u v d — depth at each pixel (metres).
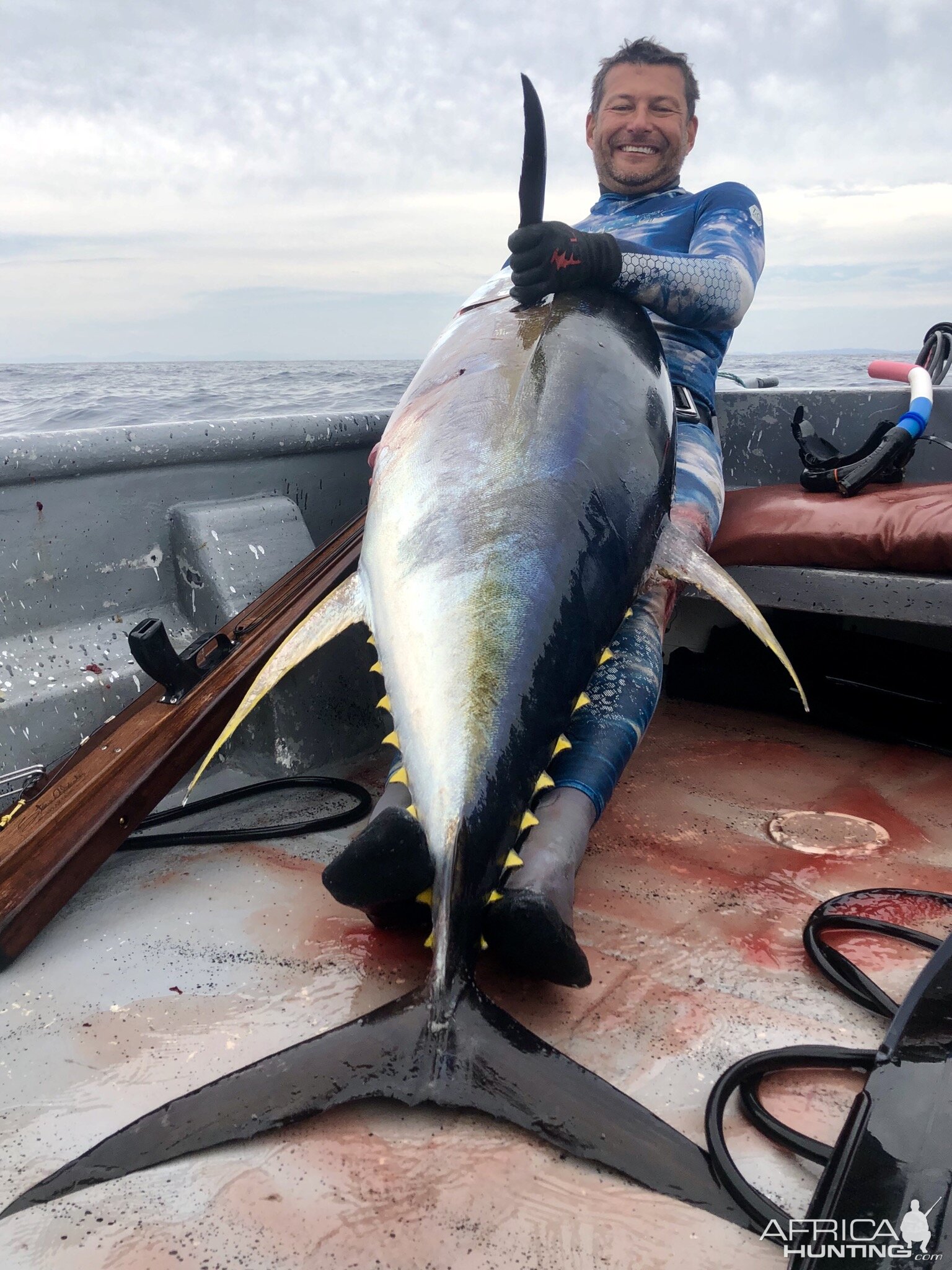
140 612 2.36
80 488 2.23
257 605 2.24
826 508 2.32
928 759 2.36
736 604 1.82
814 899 1.71
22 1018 1.39
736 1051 1.31
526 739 1.41
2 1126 1.18
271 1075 1.12
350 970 1.49
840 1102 1.23
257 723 2.31
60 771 1.82
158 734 1.84
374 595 1.67
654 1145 1.05
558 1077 1.10
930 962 1.24
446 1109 1.14
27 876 1.58
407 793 1.47
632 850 1.89
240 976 1.48
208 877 1.79
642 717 1.66
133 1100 1.22
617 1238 1.01
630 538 1.72
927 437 2.84
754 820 2.02
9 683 2.08
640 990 1.44
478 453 1.69
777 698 2.65
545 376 1.81
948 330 3.10
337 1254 0.99
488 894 1.29
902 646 2.61
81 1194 1.07
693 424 2.43
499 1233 1.02
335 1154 1.13
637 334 2.11
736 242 2.43
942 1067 1.05
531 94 1.96
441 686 1.42
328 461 2.77
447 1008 1.15
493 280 2.35
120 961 1.52
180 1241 1.01
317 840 1.94
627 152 2.80
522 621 1.48
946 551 2.14
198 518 2.41
